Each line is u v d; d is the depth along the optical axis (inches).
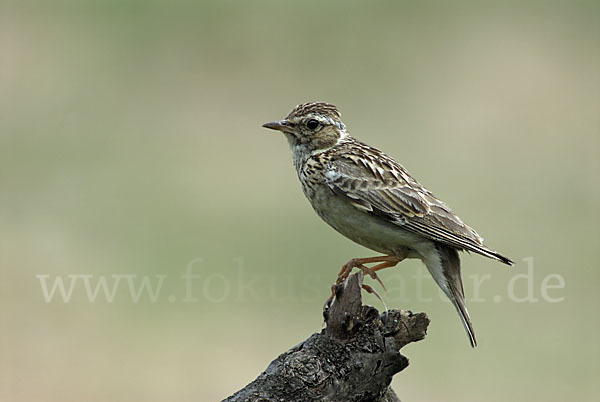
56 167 684.1
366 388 251.8
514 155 708.0
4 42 850.1
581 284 564.1
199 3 915.4
